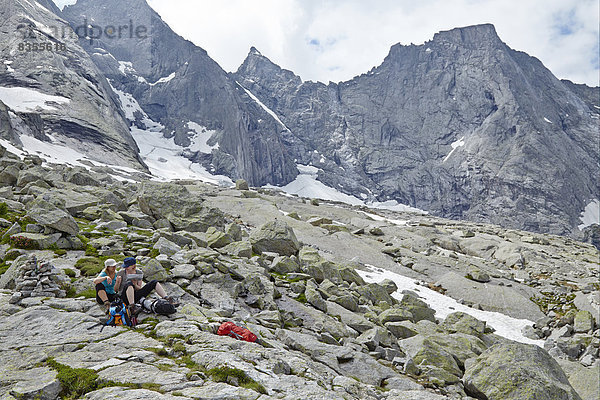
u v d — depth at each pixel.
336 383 7.82
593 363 16.64
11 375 6.59
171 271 13.23
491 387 10.16
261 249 20.80
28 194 20.70
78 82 165.25
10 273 11.19
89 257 13.48
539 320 21.94
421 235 41.09
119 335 8.27
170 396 5.87
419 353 12.70
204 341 8.00
